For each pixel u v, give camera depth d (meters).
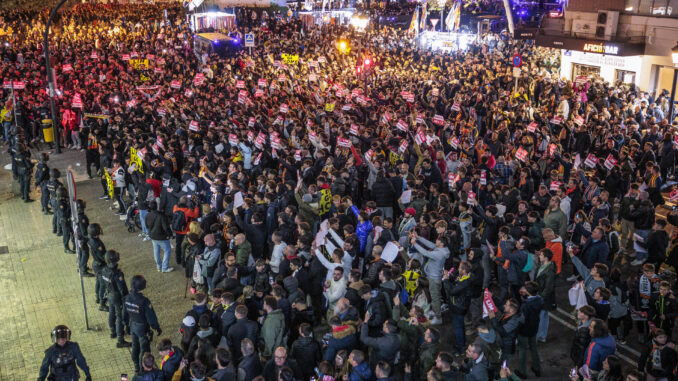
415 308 9.49
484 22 57.38
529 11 36.84
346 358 8.85
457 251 12.76
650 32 29.66
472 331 11.95
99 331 12.63
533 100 30.59
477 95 25.80
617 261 12.53
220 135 19.62
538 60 40.59
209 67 37.91
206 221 13.41
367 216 12.82
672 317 10.30
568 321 12.58
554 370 10.91
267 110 25.88
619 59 32.72
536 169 16.86
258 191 14.64
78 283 14.80
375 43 48.62
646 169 16.91
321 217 14.84
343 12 68.25
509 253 11.30
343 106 24.22
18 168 20.44
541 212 14.48
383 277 10.02
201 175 16.92
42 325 12.89
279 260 11.88
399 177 15.73
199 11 72.00
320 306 11.79
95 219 18.84
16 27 60.44
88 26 62.28
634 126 20.56
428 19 65.25
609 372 8.48
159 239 14.77
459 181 15.41
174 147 19.89
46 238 17.61
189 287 14.30
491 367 9.01
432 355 9.18
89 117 26.16
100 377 11.11
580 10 33.56
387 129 21.09
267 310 9.62
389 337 9.08
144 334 10.62
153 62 37.78
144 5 81.12
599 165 18.03
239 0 79.25
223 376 8.37
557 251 11.69
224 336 9.70
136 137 19.72
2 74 34.75
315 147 20.03
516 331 10.11
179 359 8.84
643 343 11.58
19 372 11.31
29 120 27.02
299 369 8.77
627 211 14.35
